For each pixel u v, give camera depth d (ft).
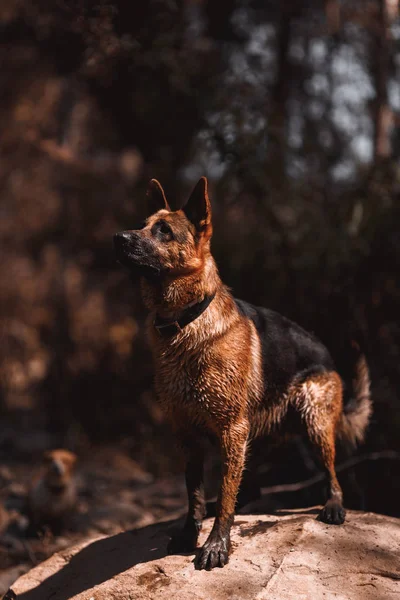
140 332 32.17
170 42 24.17
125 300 34.30
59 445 29.99
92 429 30.63
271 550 11.16
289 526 11.92
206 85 26.18
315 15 31.30
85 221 34.55
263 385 12.39
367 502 19.61
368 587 10.16
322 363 13.34
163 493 23.81
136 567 11.55
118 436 30.35
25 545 18.66
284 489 18.72
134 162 34.45
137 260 11.21
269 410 12.75
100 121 33.58
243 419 11.70
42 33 26.21
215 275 11.96
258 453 13.79
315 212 24.86
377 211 23.15
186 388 11.55
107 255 34.12
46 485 19.30
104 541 13.14
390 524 12.04
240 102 25.20
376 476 19.77
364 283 23.40
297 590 10.10
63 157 33.01
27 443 29.89
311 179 26.86
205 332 11.41
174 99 26.71
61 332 34.91
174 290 11.45
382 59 26.68
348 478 17.46
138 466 27.76
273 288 25.20
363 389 14.60
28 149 36.96
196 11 31.07
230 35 31.50
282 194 24.98
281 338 12.98
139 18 22.82
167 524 13.53
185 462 12.46
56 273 39.24
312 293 24.36
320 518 12.17
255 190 24.63
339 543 11.27
